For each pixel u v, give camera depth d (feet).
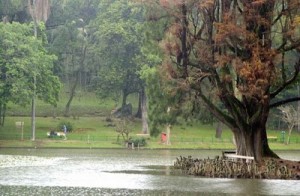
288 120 440.04
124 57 483.10
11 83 396.57
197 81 227.61
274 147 415.44
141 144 398.42
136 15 479.00
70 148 387.75
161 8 230.27
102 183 179.73
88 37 527.81
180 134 463.01
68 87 583.99
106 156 313.73
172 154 337.93
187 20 225.97
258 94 212.23
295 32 222.28
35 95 410.52
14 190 159.43
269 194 157.99
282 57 224.33
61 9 542.57
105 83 494.18
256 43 210.38
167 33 234.38
